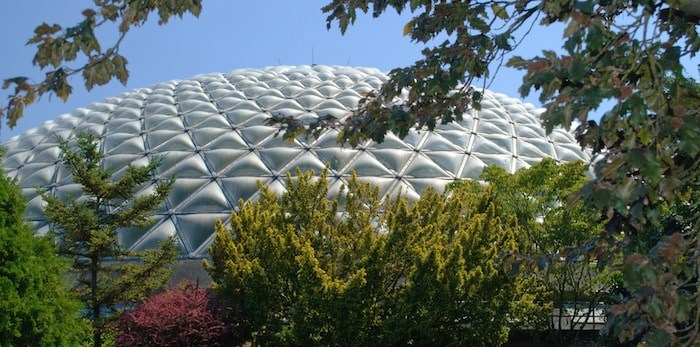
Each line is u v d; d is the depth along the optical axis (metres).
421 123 6.09
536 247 18.28
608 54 4.34
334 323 14.77
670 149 4.91
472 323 15.53
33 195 26.66
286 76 34.62
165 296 17.23
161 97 33.38
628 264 4.11
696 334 4.30
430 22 6.13
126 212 18.47
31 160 29.86
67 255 18.09
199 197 24.88
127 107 33.06
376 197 17.67
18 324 11.41
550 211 17.92
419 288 14.81
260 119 29.16
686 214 11.07
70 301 12.96
